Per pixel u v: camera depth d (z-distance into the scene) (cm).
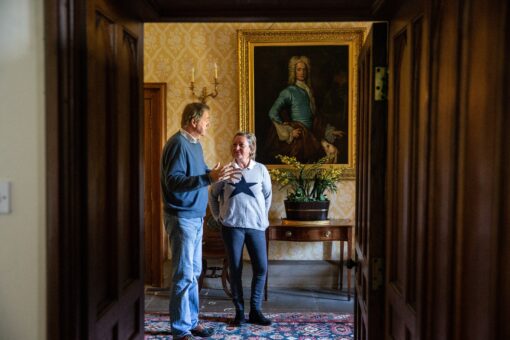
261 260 354
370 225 181
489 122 82
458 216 96
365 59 206
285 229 419
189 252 300
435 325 111
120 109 155
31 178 125
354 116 451
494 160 80
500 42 78
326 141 454
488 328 82
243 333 340
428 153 118
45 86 122
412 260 138
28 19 123
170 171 287
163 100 459
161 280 460
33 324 127
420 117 127
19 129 125
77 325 125
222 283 423
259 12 186
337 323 360
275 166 455
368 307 183
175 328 306
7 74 124
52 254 122
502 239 79
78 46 123
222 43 460
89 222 127
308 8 182
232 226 347
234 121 462
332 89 452
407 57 147
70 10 121
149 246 461
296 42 451
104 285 143
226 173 273
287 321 365
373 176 180
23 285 127
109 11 143
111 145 146
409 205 141
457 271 97
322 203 424
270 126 455
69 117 121
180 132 302
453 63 99
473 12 90
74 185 123
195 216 300
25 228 126
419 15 130
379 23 181
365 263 198
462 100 95
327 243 457
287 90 454
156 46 462
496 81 80
